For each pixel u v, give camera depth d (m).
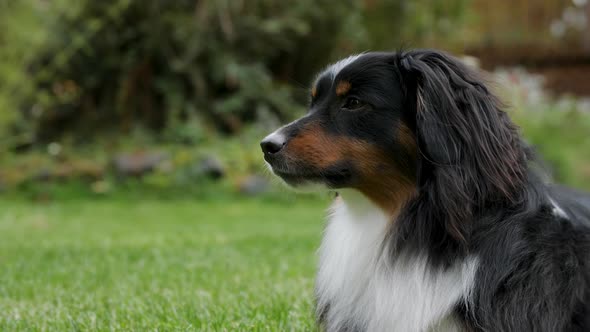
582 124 15.22
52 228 8.62
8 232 8.23
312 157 3.11
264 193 11.48
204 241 7.25
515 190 2.92
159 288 4.91
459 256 2.83
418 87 2.94
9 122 11.95
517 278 2.75
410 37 13.37
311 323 3.80
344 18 12.73
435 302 2.83
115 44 12.63
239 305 4.26
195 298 4.47
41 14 11.92
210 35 12.57
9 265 5.82
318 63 13.31
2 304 4.39
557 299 2.74
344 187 3.14
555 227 2.94
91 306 4.33
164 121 13.09
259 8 12.60
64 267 5.79
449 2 13.73
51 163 11.98
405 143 3.00
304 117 3.24
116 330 3.71
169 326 3.74
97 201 11.17
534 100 15.45
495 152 2.89
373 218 3.12
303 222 9.23
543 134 13.93
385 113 3.04
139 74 12.95
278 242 7.09
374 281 3.03
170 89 12.66
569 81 19.11
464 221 2.81
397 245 2.97
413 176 2.99
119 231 8.30
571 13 18.52
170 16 12.27
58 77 12.88
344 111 3.14
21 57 11.38
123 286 4.97
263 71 12.84
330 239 3.31
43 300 4.55
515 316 2.70
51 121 13.30
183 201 11.21
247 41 12.88
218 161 11.64
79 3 11.65
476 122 2.89
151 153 11.82
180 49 12.69
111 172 11.73
